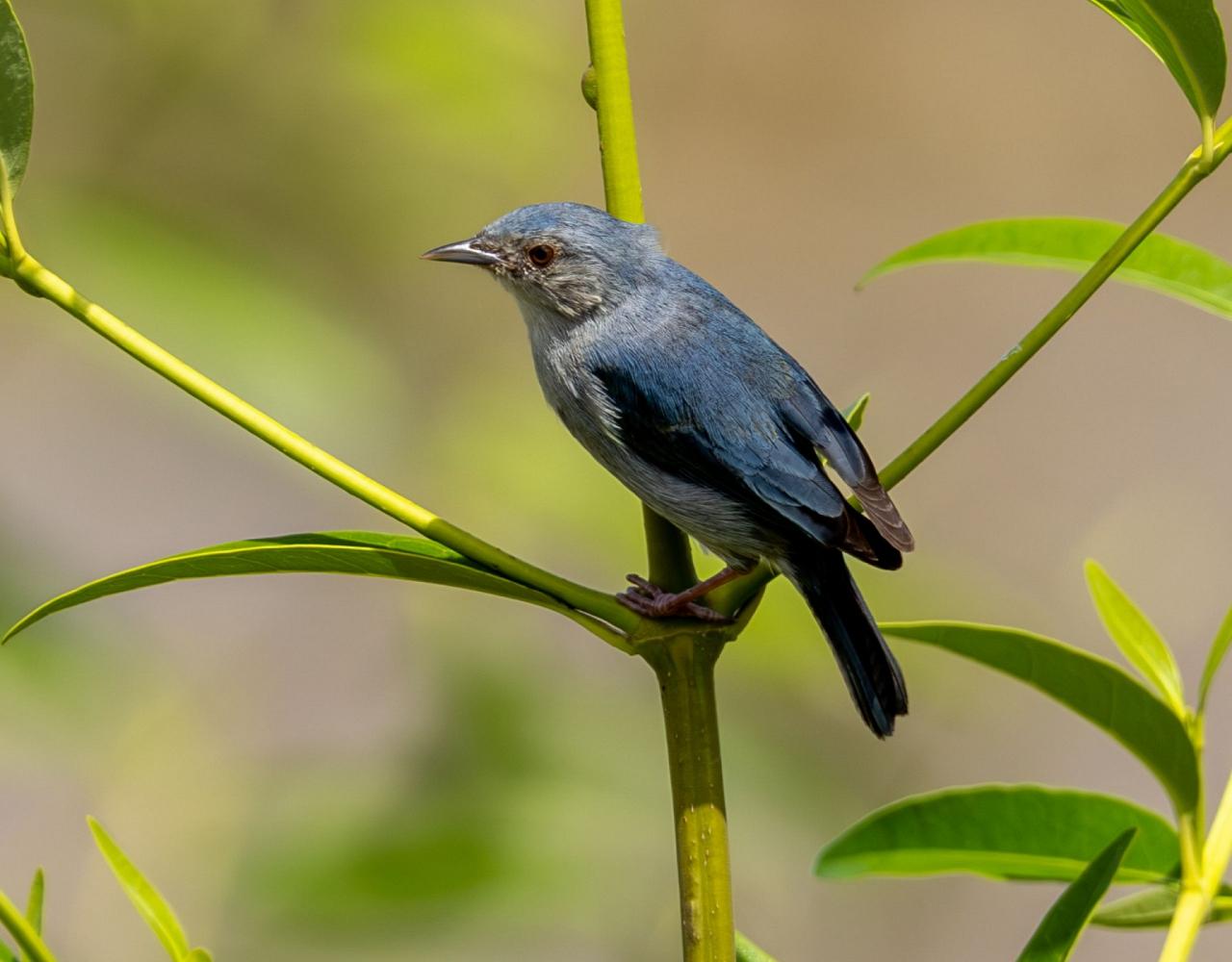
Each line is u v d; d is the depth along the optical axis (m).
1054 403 21.05
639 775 11.26
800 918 13.85
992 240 8.43
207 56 11.68
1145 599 18.55
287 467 13.86
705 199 22.97
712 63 23.77
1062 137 23.62
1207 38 6.04
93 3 11.61
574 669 12.20
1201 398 21.02
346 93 11.79
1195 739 6.64
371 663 14.37
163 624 14.52
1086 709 7.04
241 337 10.51
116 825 11.08
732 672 11.05
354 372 10.77
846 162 23.34
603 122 6.69
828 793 11.46
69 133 11.30
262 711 13.70
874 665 8.38
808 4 24.19
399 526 13.91
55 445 15.84
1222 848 6.53
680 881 6.37
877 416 20.72
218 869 11.06
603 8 6.65
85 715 10.37
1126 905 7.38
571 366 9.20
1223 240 22.89
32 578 10.35
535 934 10.76
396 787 11.15
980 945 14.77
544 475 11.27
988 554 19.47
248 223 11.58
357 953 10.63
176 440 16.03
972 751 16.11
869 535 8.27
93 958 12.70
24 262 6.24
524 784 10.97
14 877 13.66
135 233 10.70
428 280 12.48
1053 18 24.69
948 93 23.86
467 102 11.91
